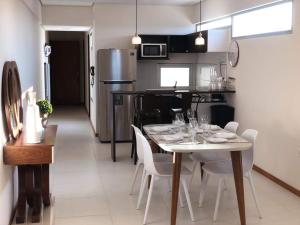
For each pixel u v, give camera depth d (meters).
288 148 3.38
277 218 2.80
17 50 3.03
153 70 5.93
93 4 5.60
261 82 3.84
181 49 5.68
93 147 4.99
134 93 4.23
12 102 2.55
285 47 3.39
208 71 5.51
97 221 2.74
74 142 5.29
